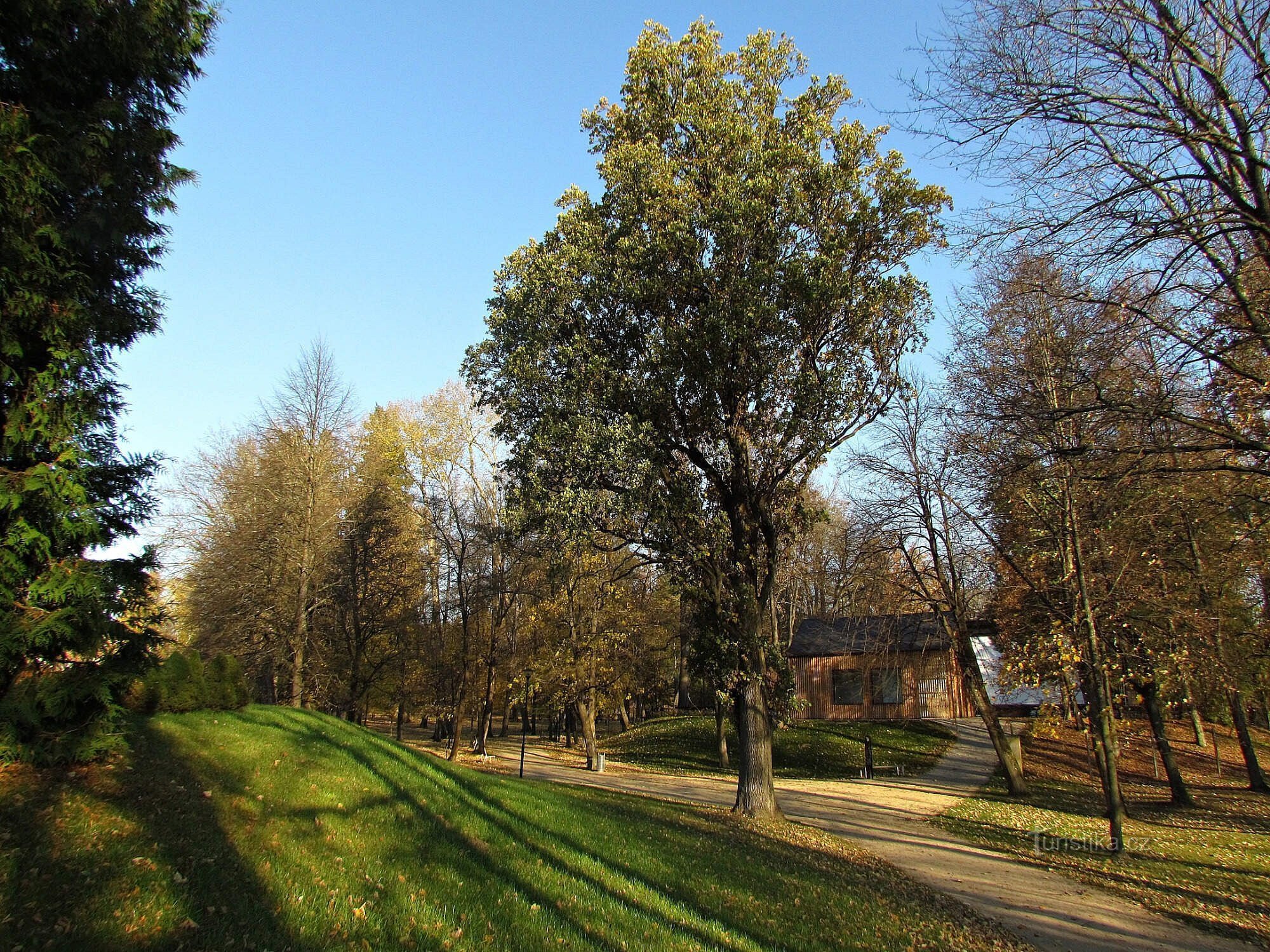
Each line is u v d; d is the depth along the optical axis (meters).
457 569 32.12
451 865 8.51
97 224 9.76
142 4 10.27
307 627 27.53
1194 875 13.92
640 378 15.99
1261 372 8.85
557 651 32.03
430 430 33.47
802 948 8.20
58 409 8.25
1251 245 8.45
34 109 9.45
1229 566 16.84
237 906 6.37
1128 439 9.45
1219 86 7.88
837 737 35.62
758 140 15.92
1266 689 22.16
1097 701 16.39
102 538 8.36
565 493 14.90
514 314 16.08
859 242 16.22
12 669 7.75
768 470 16.73
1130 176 8.63
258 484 28.73
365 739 14.35
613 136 17.44
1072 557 17.42
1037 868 14.41
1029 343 14.26
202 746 11.04
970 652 25.05
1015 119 8.61
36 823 6.72
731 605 16.73
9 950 4.96
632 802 17.27
